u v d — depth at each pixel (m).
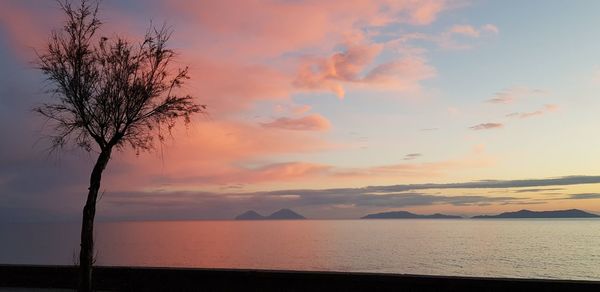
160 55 11.42
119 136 10.95
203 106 11.90
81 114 10.92
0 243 170.25
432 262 95.06
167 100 11.50
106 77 11.13
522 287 10.95
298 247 152.75
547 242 172.12
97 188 10.79
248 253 125.81
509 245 156.50
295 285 12.45
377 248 144.38
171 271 13.30
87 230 10.56
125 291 13.47
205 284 13.04
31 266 14.39
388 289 11.79
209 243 183.62
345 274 12.12
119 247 156.50
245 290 12.75
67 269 14.12
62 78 10.94
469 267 85.12
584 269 80.94
